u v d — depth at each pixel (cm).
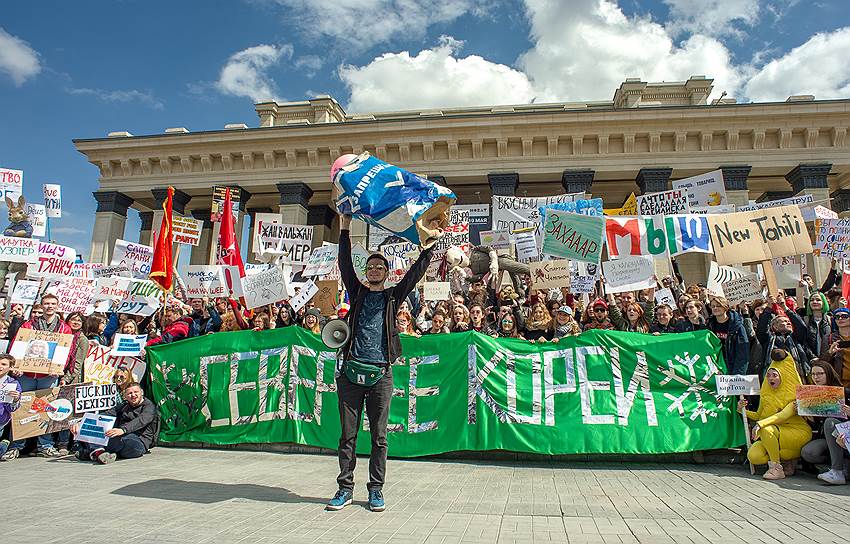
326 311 1100
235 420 814
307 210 3022
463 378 741
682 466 673
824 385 609
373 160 527
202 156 3039
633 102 2978
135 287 1115
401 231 506
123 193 3120
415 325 1015
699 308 843
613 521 416
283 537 363
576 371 727
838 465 578
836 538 375
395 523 404
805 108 2550
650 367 721
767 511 454
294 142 2961
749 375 696
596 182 2920
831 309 988
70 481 560
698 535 379
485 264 1515
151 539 355
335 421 766
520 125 2764
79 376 829
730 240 937
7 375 738
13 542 347
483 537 369
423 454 719
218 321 1038
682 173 2725
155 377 868
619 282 973
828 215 1271
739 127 2636
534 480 586
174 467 651
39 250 1016
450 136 2833
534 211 1698
